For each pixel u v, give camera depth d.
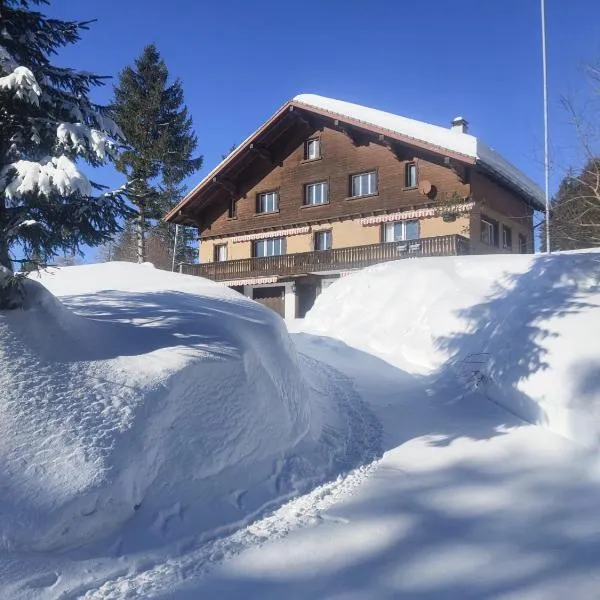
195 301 8.36
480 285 11.81
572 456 5.85
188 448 5.05
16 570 3.52
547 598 3.58
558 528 4.49
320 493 5.33
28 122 6.01
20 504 3.84
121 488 4.27
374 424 7.47
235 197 28.67
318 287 25.53
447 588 3.71
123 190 6.11
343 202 25.03
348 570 3.93
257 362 6.51
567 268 9.52
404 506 4.96
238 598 3.59
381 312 12.99
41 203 5.75
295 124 26.58
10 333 5.38
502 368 8.04
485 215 22.48
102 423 4.69
